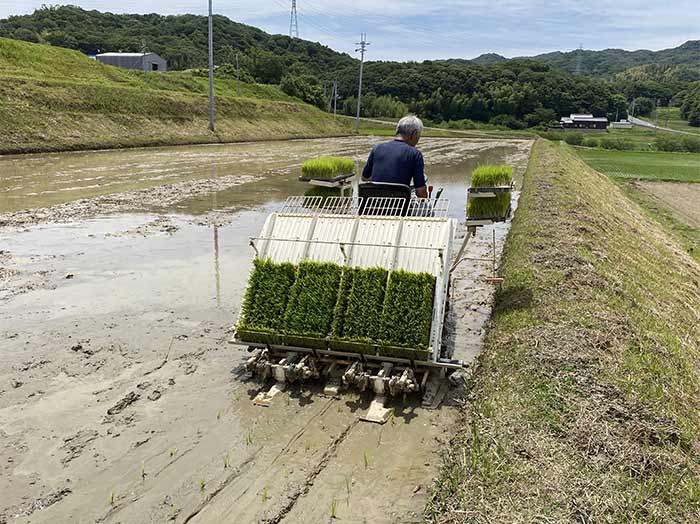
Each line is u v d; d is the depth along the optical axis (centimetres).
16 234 988
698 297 923
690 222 1908
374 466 364
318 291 474
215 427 408
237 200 1443
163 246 940
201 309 650
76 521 309
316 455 375
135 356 522
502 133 7531
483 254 998
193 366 505
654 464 324
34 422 408
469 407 423
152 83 4872
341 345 459
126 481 345
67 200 1352
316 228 513
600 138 7125
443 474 338
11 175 1769
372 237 494
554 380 414
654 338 535
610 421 366
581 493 298
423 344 440
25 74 3309
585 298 608
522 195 1491
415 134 562
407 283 454
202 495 333
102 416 418
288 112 5584
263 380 474
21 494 330
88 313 627
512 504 292
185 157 2638
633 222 1467
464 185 2039
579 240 880
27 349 528
